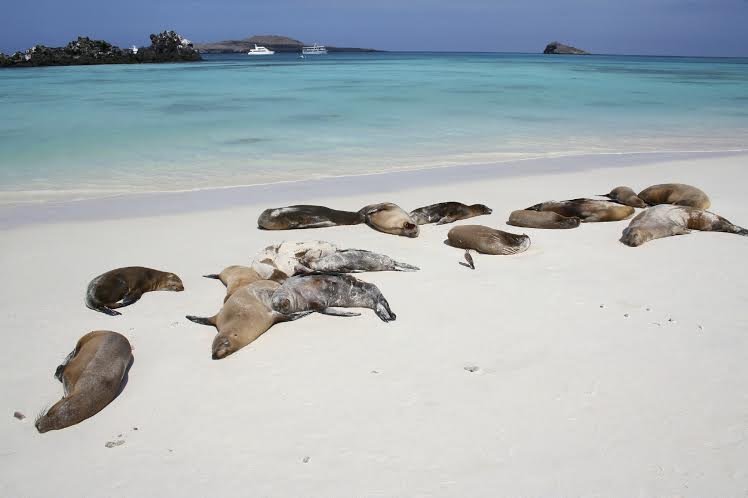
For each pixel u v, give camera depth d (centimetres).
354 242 807
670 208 848
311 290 594
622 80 4125
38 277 681
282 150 1484
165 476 360
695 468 360
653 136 1752
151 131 1741
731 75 5016
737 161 1373
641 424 402
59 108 2255
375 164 1330
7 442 396
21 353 511
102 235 833
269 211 863
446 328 548
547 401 429
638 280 660
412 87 3406
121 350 469
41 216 921
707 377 459
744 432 392
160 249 778
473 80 4091
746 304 593
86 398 418
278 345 523
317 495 342
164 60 8069
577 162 1359
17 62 6288
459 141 1625
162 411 426
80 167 1280
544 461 367
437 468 362
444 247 789
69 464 373
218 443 390
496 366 479
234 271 656
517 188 1106
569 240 810
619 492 341
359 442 388
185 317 583
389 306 598
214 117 2050
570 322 556
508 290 636
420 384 455
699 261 719
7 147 1468
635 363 480
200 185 1137
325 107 2356
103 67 6391
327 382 460
